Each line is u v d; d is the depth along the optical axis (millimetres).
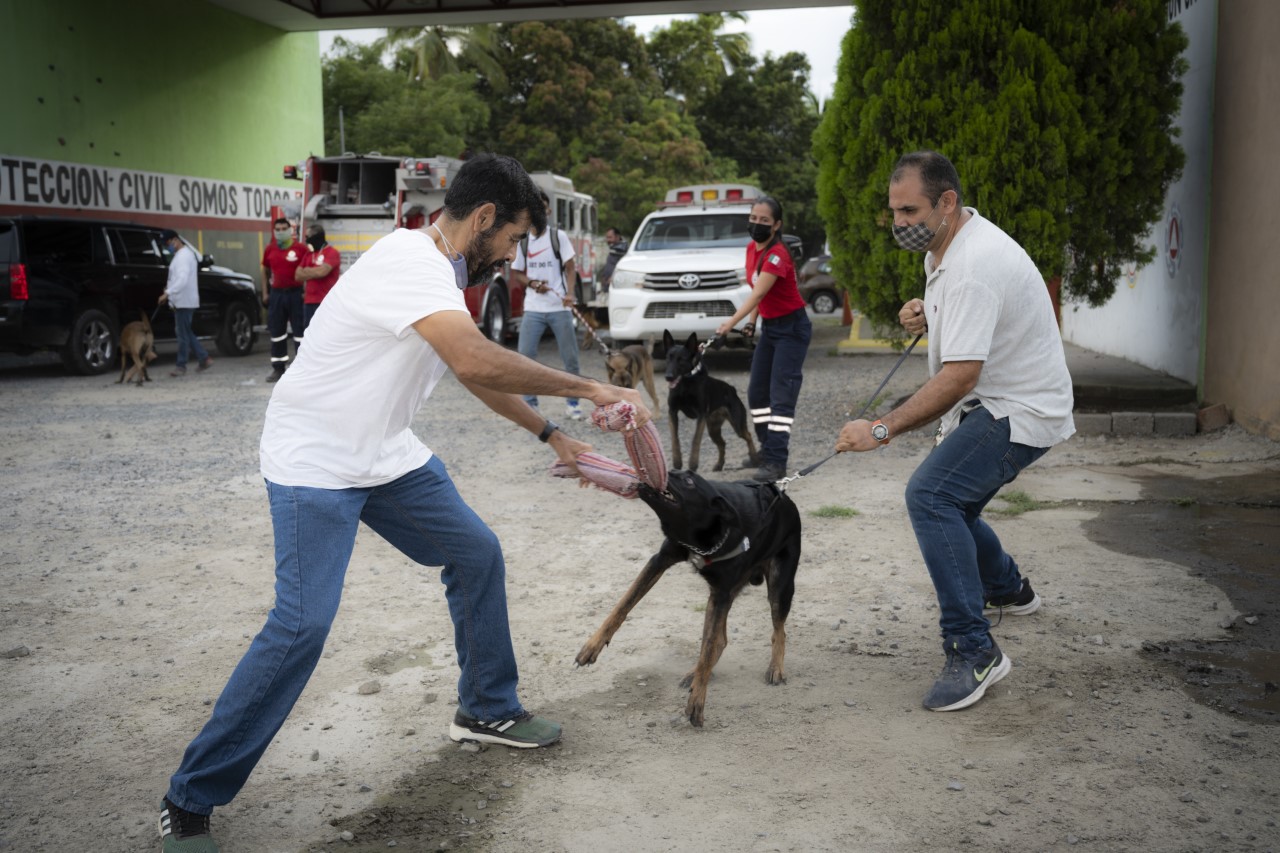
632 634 4348
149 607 4734
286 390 2777
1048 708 3555
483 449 8516
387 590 4969
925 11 8547
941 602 3621
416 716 3596
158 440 9008
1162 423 8508
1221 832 2756
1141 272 11656
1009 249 3490
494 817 2924
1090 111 8398
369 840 2811
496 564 3162
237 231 20609
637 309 12672
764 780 3107
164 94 18406
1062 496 6547
